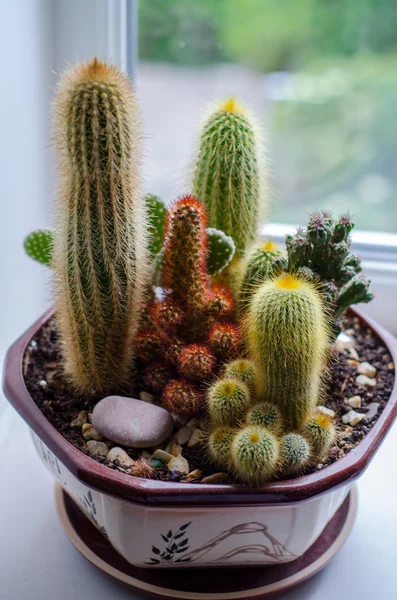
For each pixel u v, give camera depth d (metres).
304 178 0.82
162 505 0.42
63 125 0.45
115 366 0.52
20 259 0.66
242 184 0.53
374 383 0.54
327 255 0.49
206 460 0.47
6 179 0.61
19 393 0.49
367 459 0.45
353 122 0.80
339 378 0.54
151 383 0.52
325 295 0.48
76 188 0.45
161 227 0.55
